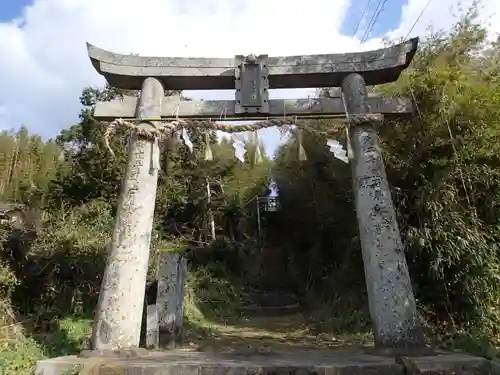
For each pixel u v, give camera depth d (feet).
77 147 60.54
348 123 26.27
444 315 30.01
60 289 37.17
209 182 77.05
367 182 25.02
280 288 78.13
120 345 21.06
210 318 52.75
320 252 59.21
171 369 18.48
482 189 30.12
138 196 24.41
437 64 33.96
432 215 29.89
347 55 28.17
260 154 26.40
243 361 19.90
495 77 32.01
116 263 22.79
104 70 27.32
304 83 28.99
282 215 83.20
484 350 23.58
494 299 27.20
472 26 34.78
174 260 32.35
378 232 23.63
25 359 24.72
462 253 28.19
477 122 30.42
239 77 27.58
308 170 53.57
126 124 25.76
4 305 31.81
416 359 18.90
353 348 27.04
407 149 33.81
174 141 31.22
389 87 36.78
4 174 54.85
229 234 87.10
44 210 46.09
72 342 29.40
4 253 35.42
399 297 22.07
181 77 27.84
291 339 36.35
